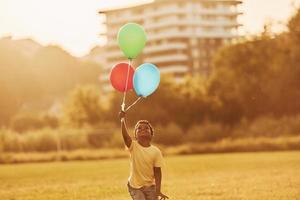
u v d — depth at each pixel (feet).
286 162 111.24
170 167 112.47
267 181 73.82
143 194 35.70
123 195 64.18
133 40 39.70
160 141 202.08
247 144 179.73
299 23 236.22
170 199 57.98
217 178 82.43
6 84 474.49
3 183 88.84
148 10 578.66
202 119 241.35
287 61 236.22
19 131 333.01
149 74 39.55
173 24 561.43
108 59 608.60
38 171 120.06
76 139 205.67
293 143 176.14
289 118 204.74
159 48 561.84
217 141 198.39
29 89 513.86
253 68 244.83
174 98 241.35
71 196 64.85
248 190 64.13
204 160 134.51
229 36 579.89
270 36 245.04
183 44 561.84
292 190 62.59
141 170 35.65
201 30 570.05
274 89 235.40
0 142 201.77
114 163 142.82
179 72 547.90
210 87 250.37
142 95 39.68
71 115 278.46
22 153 192.54
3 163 172.86
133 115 237.04
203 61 561.43
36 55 572.51
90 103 274.98
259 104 238.07
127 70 39.96
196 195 60.95
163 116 235.40
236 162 119.75
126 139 36.17
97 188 73.36
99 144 207.00
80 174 104.63
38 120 338.95
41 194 68.69
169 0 564.71
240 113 240.32
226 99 243.40
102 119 264.93
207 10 575.79
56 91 563.07
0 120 458.91
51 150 203.21
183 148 182.09
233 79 247.29
